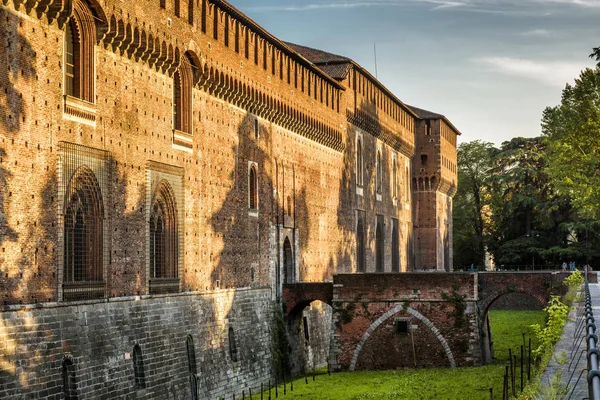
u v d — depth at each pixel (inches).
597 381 608.7
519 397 1402.6
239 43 2819.9
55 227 1785.2
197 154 2519.7
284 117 3255.4
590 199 3540.8
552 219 5940.0
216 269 2628.0
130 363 2046.0
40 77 1745.8
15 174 1664.6
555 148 3622.0
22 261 1678.2
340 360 3056.1
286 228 3302.2
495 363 3056.1
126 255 2082.9
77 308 1843.0
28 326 1674.5
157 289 2234.3
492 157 6786.4
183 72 2450.8
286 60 3304.6
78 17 1905.8
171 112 2342.5
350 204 4207.7
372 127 4574.3
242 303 2815.0
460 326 3004.4
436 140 5767.7
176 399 2263.8
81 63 1916.8
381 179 4852.4
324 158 3814.0
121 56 2082.9
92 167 1937.7
